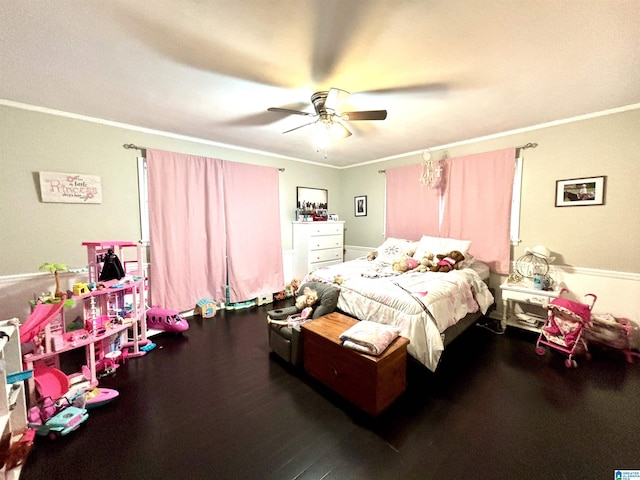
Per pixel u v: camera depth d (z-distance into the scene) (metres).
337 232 4.80
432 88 2.12
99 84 2.06
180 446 1.56
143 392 2.04
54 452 1.51
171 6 1.28
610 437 1.59
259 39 1.54
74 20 1.36
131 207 3.10
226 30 1.46
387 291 2.37
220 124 2.96
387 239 4.34
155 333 3.05
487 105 2.46
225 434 1.65
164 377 2.24
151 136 3.18
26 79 1.98
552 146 2.94
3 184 2.38
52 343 1.93
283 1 1.25
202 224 3.59
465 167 3.56
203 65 1.80
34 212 2.53
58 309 1.93
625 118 2.53
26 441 1.39
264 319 3.51
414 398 1.96
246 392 2.05
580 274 2.86
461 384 2.13
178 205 3.36
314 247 4.45
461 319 2.56
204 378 2.23
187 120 2.84
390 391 1.85
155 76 1.94
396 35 1.50
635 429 1.65
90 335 2.12
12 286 2.46
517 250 3.27
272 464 1.44
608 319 2.59
